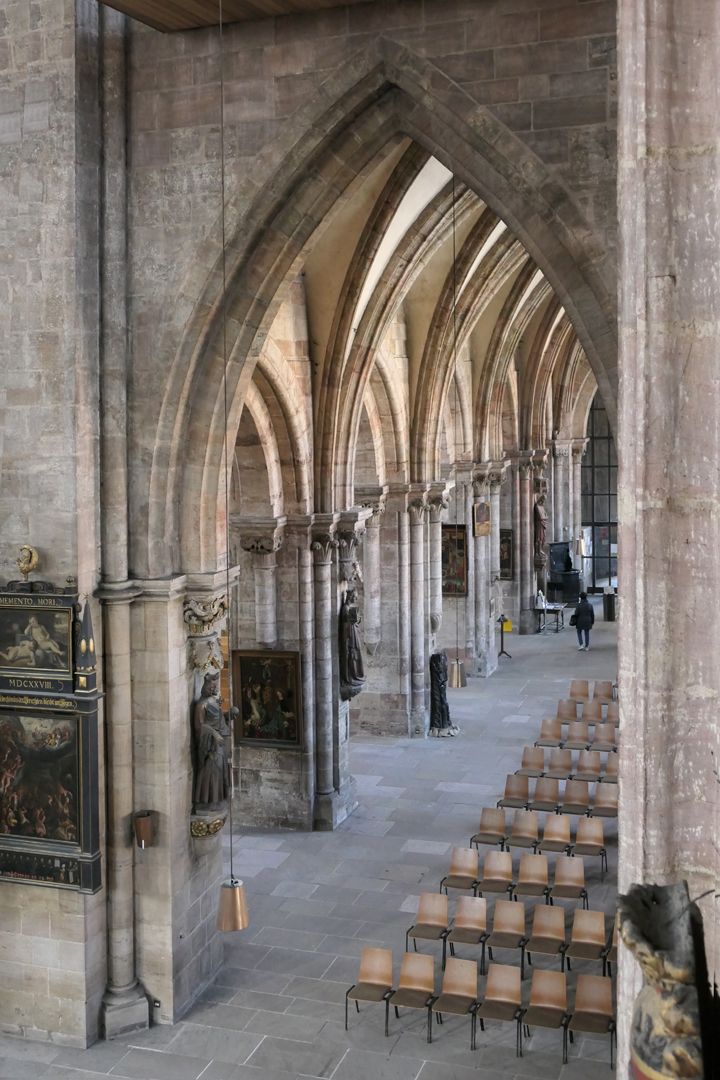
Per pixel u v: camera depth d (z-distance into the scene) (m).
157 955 18.52
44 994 18.12
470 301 32.09
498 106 16.11
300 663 25.86
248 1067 17.12
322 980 19.61
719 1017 4.91
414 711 33.75
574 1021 16.36
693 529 6.42
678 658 6.48
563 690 38.78
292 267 18.25
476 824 26.72
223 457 18.80
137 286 18.12
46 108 17.48
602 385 16.30
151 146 17.89
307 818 26.34
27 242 17.62
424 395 32.25
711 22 6.27
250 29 17.17
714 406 6.35
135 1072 17.11
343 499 26.78
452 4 16.17
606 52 15.62
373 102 17.05
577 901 22.33
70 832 17.72
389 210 22.92
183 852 18.84
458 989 17.44
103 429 18.09
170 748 18.42
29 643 17.66
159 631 18.30
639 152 6.35
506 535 47.84
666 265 6.36
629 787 6.66
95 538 18.03
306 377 25.38
